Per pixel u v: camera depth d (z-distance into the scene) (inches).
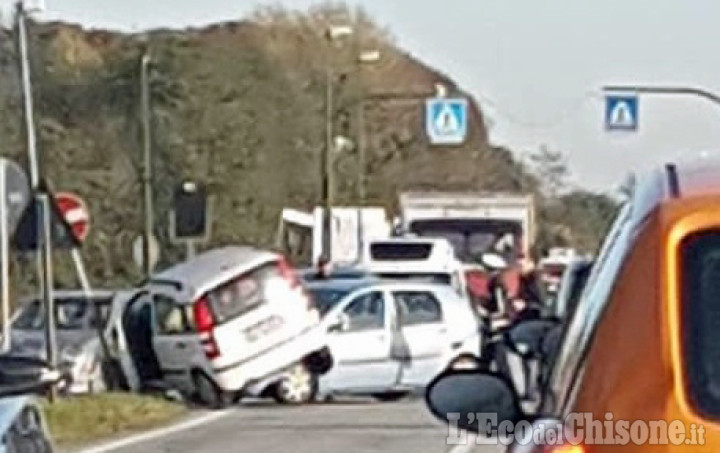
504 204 1825.8
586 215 2172.7
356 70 2527.1
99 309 1178.0
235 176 2246.6
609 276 198.1
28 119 984.3
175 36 2182.6
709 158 227.1
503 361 730.8
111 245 1974.7
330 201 2020.2
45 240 893.2
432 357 1197.1
